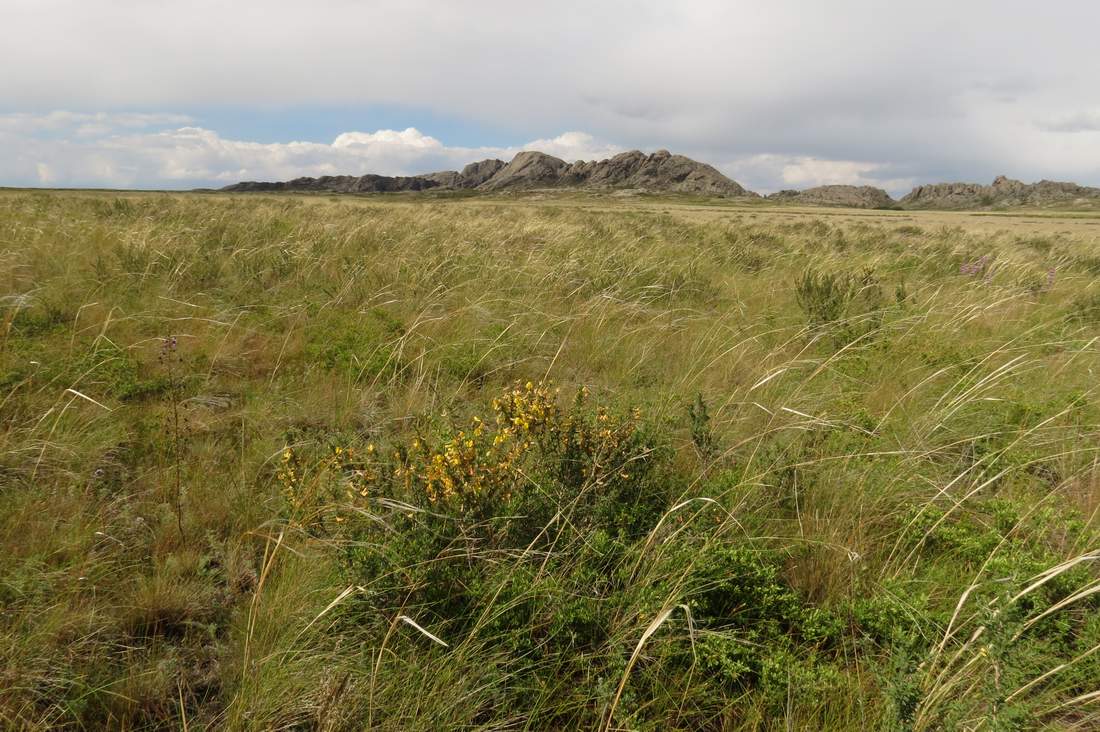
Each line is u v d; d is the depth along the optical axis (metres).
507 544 2.67
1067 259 12.66
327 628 2.44
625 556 2.69
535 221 17.14
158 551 2.93
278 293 7.58
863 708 2.17
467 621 2.42
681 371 5.45
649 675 2.29
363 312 6.88
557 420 3.17
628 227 17.14
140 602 2.58
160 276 7.61
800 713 2.20
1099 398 4.89
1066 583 2.67
